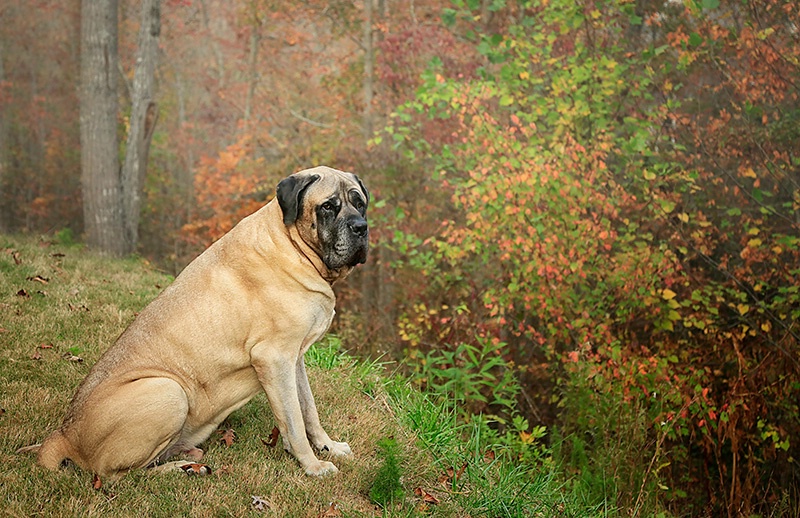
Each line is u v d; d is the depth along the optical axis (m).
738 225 11.16
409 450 5.35
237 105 21.47
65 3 26.25
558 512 5.55
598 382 8.97
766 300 11.19
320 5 17.78
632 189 11.26
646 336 11.91
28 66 27.25
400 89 15.56
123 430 4.06
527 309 10.81
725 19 11.27
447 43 14.70
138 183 14.94
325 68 18.50
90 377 4.32
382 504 4.48
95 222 14.34
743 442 10.46
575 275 10.27
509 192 9.98
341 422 5.50
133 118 14.93
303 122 18.64
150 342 4.35
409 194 14.91
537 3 10.80
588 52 11.35
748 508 9.09
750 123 10.90
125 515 3.86
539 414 11.77
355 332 12.77
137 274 9.88
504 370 11.70
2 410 4.91
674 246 11.10
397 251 15.34
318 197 4.29
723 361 10.93
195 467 4.41
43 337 6.32
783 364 10.27
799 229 10.23
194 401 4.41
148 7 14.82
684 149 10.89
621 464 7.53
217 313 4.38
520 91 11.55
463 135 12.23
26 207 25.58
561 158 10.35
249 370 4.51
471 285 12.48
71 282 8.41
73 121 26.67
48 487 3.98
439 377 8.98
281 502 4.26
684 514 9.59
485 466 5.77
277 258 4.38
